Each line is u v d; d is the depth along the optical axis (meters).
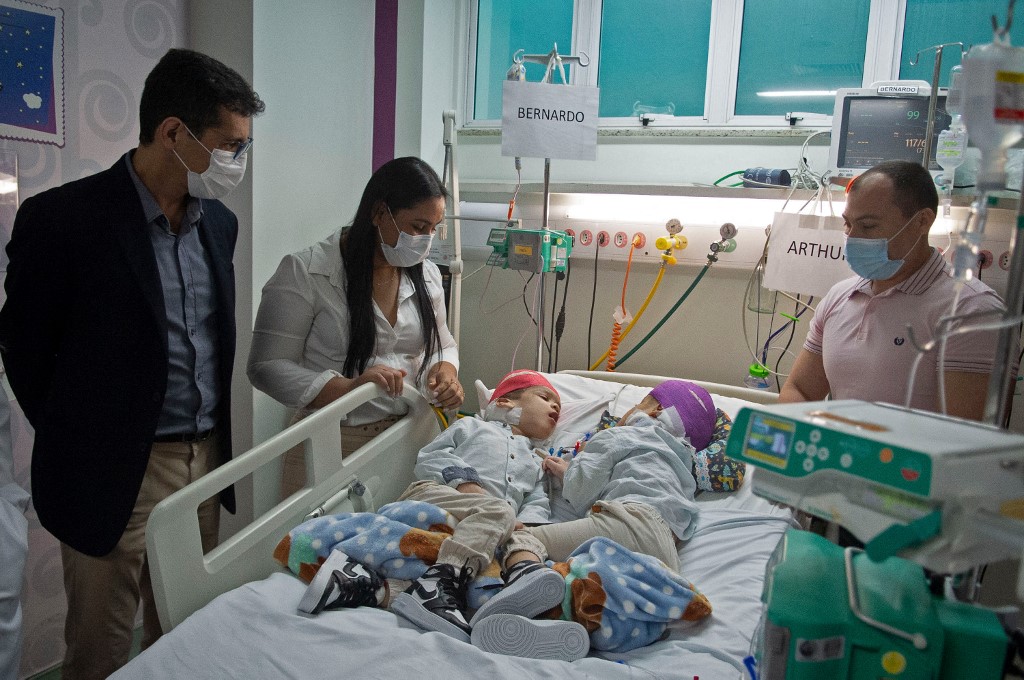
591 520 1.64
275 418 2.49
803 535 0.97
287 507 1.53
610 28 2.95
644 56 2.91
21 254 1.49
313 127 2.55
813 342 1.93
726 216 2.58
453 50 3.15
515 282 3.01
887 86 2.21
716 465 2.00
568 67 3.00
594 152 2.40
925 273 1.63
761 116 2.75
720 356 2.71
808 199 2.38
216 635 1.21
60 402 1.52
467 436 1.96
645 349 2.82
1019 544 0.65
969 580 0.82
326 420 1.61
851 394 1.72
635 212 2.71
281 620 1.25
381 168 1.89
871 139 2.25
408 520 1.53
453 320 2.74
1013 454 0.68
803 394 1.94
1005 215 2.16
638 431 1.96
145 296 1.52
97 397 1.52
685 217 2.64
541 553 1.54
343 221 2.72
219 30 2.34
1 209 1.96
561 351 2.96
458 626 1.30
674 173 2.84
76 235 1.50
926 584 0.85
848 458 0.71
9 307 1.50
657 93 2.92
